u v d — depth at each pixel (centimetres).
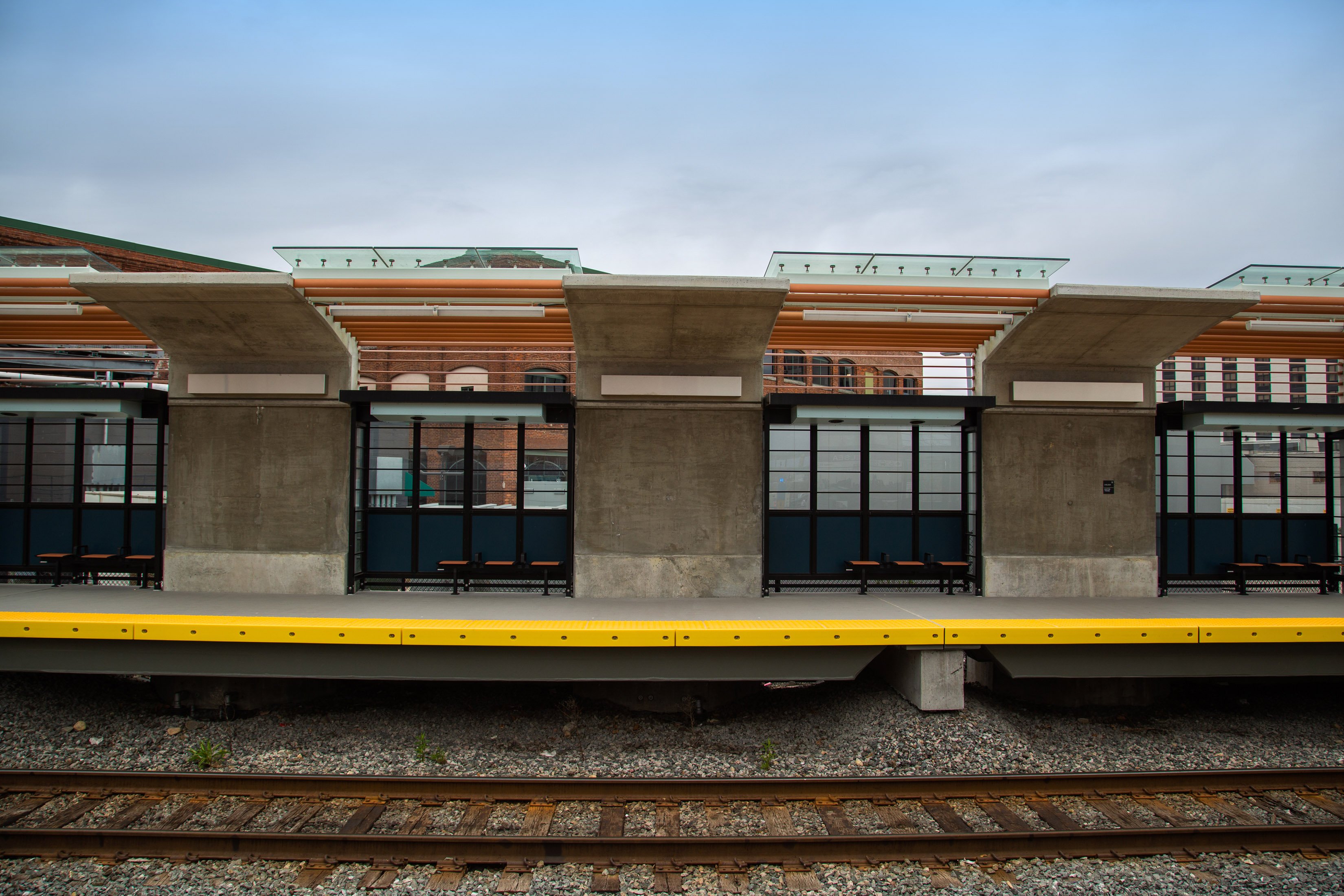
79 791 554
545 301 866
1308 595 973
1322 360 1151
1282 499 1041
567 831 504
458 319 908
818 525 980
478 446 993
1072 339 917
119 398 908
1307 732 722
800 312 902
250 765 622
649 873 458
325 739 670
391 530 970
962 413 907
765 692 802
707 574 926
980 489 941
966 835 481
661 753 647
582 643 672
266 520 933
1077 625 712
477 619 738
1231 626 710
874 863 472
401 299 852
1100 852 483
